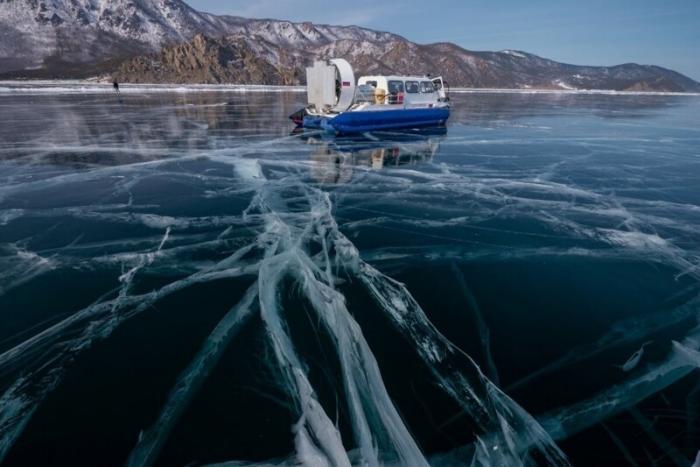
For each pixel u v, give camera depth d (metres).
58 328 4.22
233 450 2.96
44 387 3.47
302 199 8.63
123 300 4.72
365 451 3.00
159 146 13.70
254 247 6.20
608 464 2.95
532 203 8.72
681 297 5.19
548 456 3.01
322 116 16.84
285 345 4.04
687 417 3.35
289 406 3.34
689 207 8.59
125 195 8.48
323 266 5.69
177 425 3.14
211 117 22.45
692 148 15.67
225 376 3.63
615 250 6.50
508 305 4.93
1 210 7.50
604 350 4.15
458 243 6.64
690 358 4.06
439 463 2.94
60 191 8.66
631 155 14.07
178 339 4.08
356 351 4.01
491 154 13.88
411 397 3.49
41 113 22.12
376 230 7.08
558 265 5.98
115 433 3.07
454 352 4.07
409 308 4.79
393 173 11.04
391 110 17.48
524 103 45.09
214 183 9.55
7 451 2.91
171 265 5.55
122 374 3.62
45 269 5.39
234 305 4.66
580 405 3.45
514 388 3.63
